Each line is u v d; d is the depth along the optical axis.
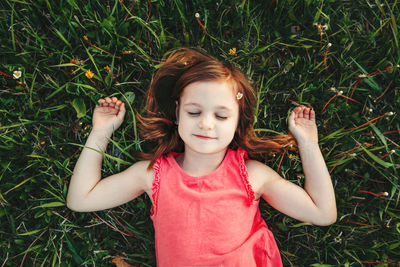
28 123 1.88
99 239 2.03
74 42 1.97
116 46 1.95
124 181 1.79
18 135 1.94
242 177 1.71
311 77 2.00
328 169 1.98
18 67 1.93
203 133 1.55
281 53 2.03
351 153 1.97
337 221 1.98
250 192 1.70
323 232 1.99
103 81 1.92
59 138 1.95
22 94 1.95
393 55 1.98
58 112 1.99
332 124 2.01
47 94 1.98
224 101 1.56
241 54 1.98
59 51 1.94
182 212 1.66
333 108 1.97
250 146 1.88
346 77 1.97
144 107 1.95
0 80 1.94
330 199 1.76
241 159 1.74
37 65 1.91
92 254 1.97
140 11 1.95
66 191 1.92
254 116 1.86
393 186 1.93
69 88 1.91
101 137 1.84
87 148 1.81
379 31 2.00
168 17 2.00
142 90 2.00
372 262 1.94
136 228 2.01
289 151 1.97
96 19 1.89
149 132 1.89
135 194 1.83
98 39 1.94
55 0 1.93
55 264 1.95
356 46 2.00
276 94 2.00
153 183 1.72
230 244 1.64
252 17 2.00
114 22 1.91
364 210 2.01
